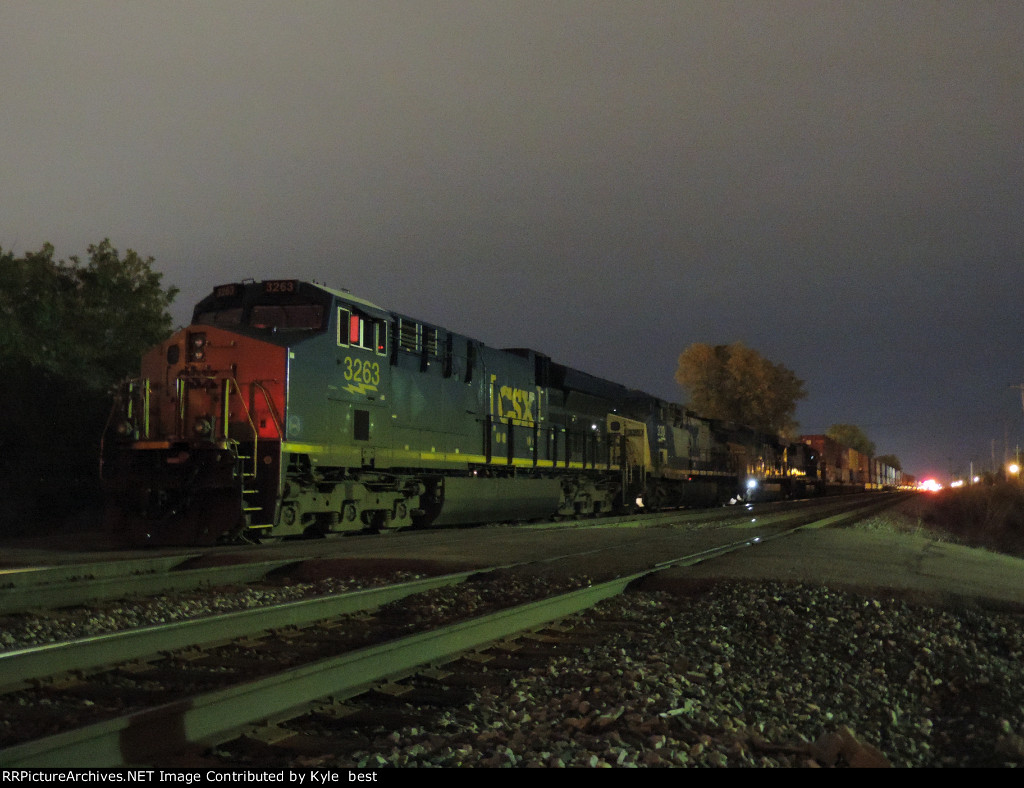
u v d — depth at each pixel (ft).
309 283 51.49
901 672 21.43
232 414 47.93
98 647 20.31
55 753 12.42
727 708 17.60
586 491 88.33
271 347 47.52
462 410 65.57
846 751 14.46
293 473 48.32
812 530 62.39
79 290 76.89
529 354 78.23
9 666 18.26
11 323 68.18
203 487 47.24
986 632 26.81
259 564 37.55
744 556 42.96
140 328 77.66
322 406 49.80
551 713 17.17
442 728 16.25
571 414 87.04
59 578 34.65
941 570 42.75
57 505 65.98
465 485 64.85
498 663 21.54
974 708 17.90
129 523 49.73
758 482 153.99
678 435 114.11
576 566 39.52
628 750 14.75
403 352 58.49
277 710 16.17
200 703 14.70
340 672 17.81
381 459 55.16
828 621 27.17
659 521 79.20
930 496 230.68
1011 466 224.94
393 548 45.78
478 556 42.70
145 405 49.42
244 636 24.18
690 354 249.55
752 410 240.94
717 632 25.59
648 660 21.53
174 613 28.19
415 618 27.86
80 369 71.61
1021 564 58.85
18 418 63.26
